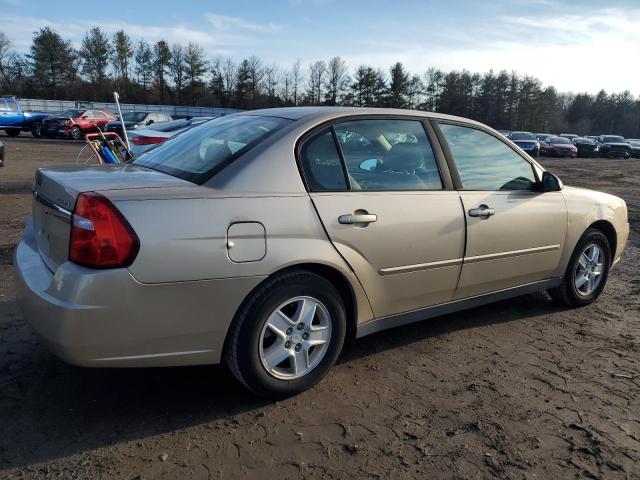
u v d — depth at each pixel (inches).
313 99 2876.5
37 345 136.3
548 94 3368.6
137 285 93.4
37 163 574.2
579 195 173.9
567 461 98.4
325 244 113.0
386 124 132.6
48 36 2509.8
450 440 103.3
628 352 147.7
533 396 121.6
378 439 102.8
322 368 118.6
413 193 130.2
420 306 137.3
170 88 2797.7
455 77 3105.3
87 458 94.0
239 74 2819.9
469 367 135.1
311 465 94.6
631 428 110.0
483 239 143.3
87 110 1039.0
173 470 91.8
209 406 112.3
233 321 105.7
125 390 117.6
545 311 180.1
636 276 228.7
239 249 102.0
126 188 99.0
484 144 151.6
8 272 193.9
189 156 123.3
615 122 3873.0
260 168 110.0
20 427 102.3
